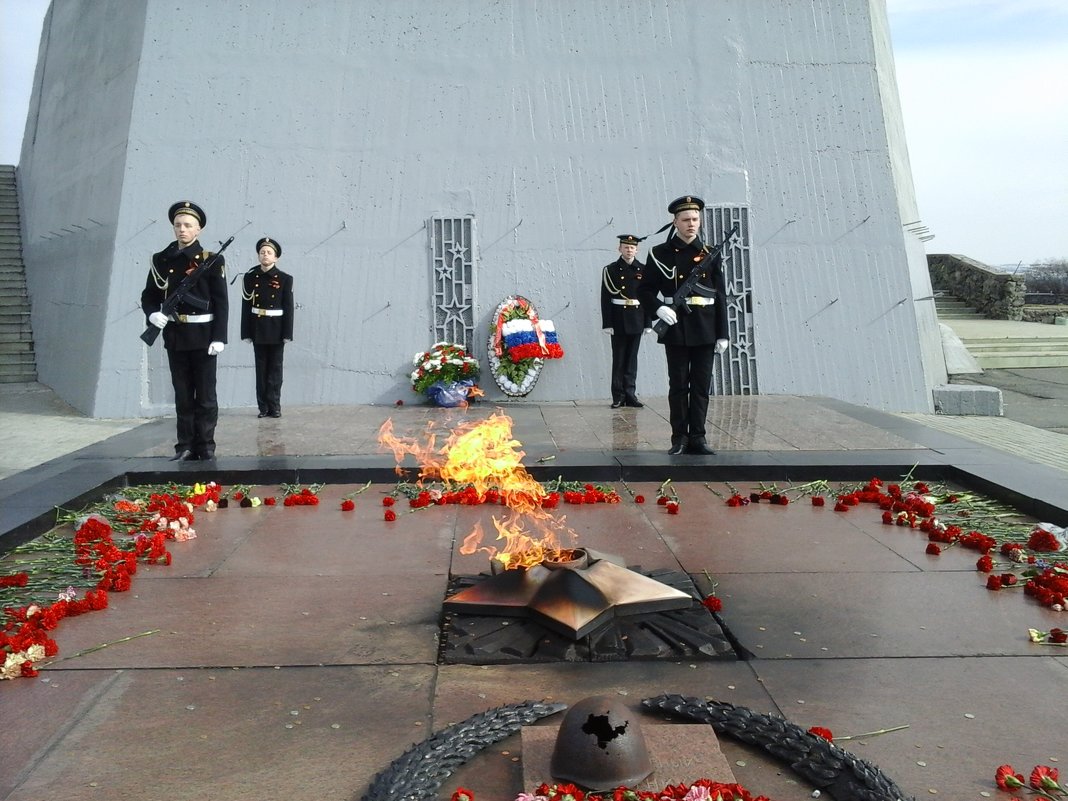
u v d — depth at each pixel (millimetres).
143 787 2982
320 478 7555
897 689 3682
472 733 3193
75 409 13688
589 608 4180
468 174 12953
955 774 3047
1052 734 3324
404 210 12922
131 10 13570
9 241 21391
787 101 13188
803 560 5375
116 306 12539
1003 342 18719
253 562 5402
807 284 13102
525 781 2857
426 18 13016
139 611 4598
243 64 12859
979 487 7016
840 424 9758
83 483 6996
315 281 12867
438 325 12961
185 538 5871
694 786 2641
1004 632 4281
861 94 13234
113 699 3617
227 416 11367
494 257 12969
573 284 13016
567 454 8117
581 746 2836
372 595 4812
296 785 2994
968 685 3719
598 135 13031
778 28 13203
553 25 13086
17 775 3057
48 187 18453
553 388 13086
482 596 4449
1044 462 9727
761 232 13109
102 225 13547
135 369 12539
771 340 13078
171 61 12828
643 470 7551
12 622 4352
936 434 9062
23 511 6105
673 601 4387
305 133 12867
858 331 13125
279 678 3807
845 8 13281
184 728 3385
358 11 12977
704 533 5973
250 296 11227
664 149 13055
